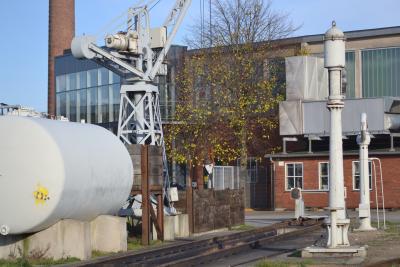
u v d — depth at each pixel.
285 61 48.34
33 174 17.69
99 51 27.91
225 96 47.09
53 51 61.91
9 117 18.00
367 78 52.16
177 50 51.38
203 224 27.31
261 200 50.66
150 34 28.19
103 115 54.88
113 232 20.44
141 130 27.33
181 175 49.62
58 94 60.53
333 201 17.55
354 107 43.50
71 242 18.58
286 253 19.08
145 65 28.56
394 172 42.72
